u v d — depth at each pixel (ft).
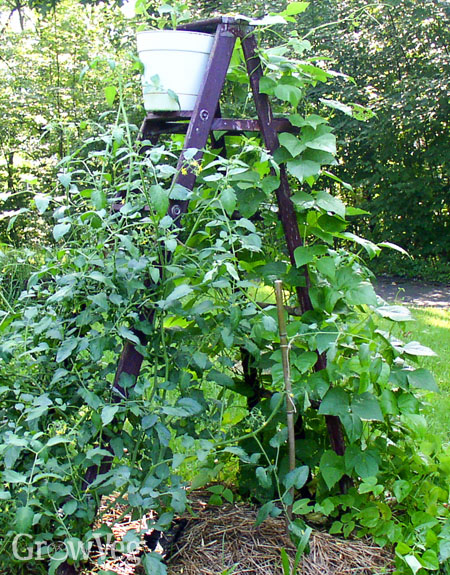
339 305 7.57
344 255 7.86
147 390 6.66
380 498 7.59
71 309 7.13
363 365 6.57
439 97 34.27
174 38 7.14
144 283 6.79
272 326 6.44
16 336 6.86
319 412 7.00
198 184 8.45
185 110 7.36
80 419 6.57
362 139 36.29
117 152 6.84
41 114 33.42
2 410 6.68
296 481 6.39
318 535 7.17
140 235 6.74
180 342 6.97
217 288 7.09
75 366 6.53
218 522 7.45
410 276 36.88
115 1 33.47
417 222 37.60
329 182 38.22
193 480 7.70
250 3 33.68
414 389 8.56
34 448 5.76
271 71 7.67
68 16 33.86
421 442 8.00
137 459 6.75
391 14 36.19
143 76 7.40
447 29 36.40
